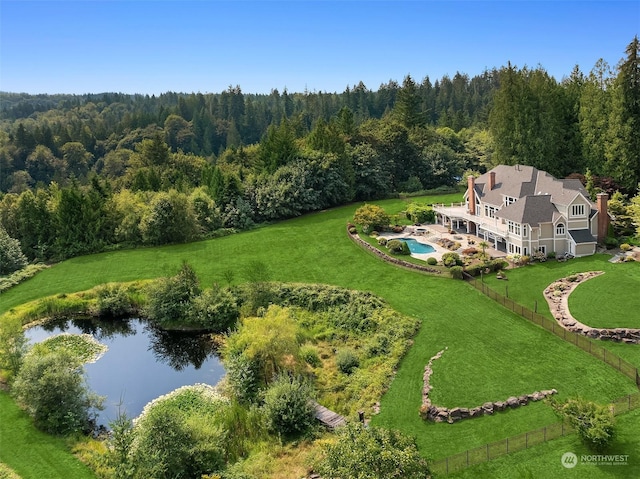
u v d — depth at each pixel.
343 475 25.88
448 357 42.66
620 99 77.44
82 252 78.19
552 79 92.81
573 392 36.50
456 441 33.16
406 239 72.81
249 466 31.91
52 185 93.69
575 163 87.88
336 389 41.41
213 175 95.25
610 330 42.41
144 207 82.81
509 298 50.66
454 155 117.38
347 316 52.78
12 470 32.66
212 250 76.50
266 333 43.47
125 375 47.16
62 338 54.91
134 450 31.02
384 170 107.94
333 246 73.50
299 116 158.38
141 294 61.72
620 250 60.16
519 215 60.12
